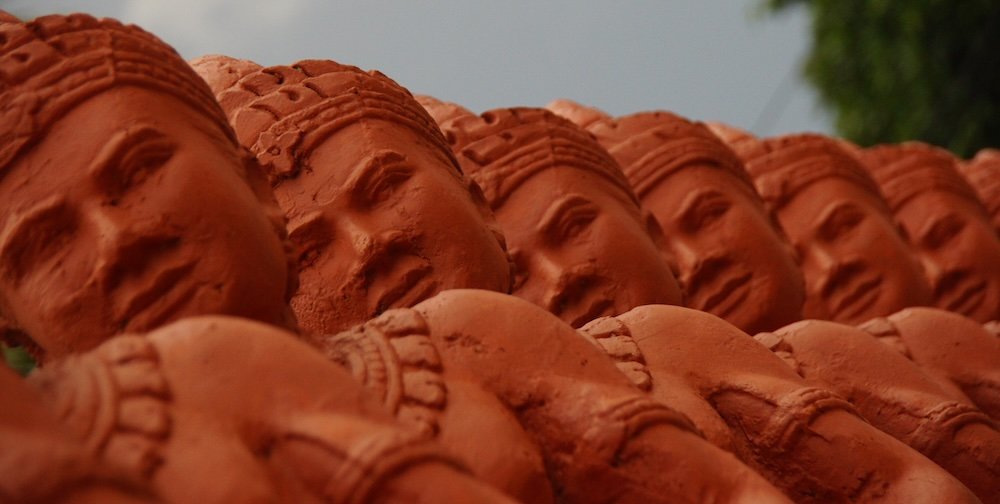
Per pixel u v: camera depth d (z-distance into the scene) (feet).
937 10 40.32
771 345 14.15
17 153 9.96
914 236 24.31
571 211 15.64
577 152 16.31
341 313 13.04
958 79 41.14
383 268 13.12
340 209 13.20
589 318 15.37
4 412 6.23
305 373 8.01
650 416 9.84
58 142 10.01
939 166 25.04
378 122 13.57
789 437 11.73
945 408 13.57
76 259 9.80
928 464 11.69
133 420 7.24
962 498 11.37
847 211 21.22
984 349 16.05
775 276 18.17
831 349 14.17
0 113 10.04
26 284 9.94
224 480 7.09
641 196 18.60
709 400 12.06
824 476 11.65
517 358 10.17
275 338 8.19
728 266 18.22
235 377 7.86
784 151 21.88
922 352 16.08
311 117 13.56
